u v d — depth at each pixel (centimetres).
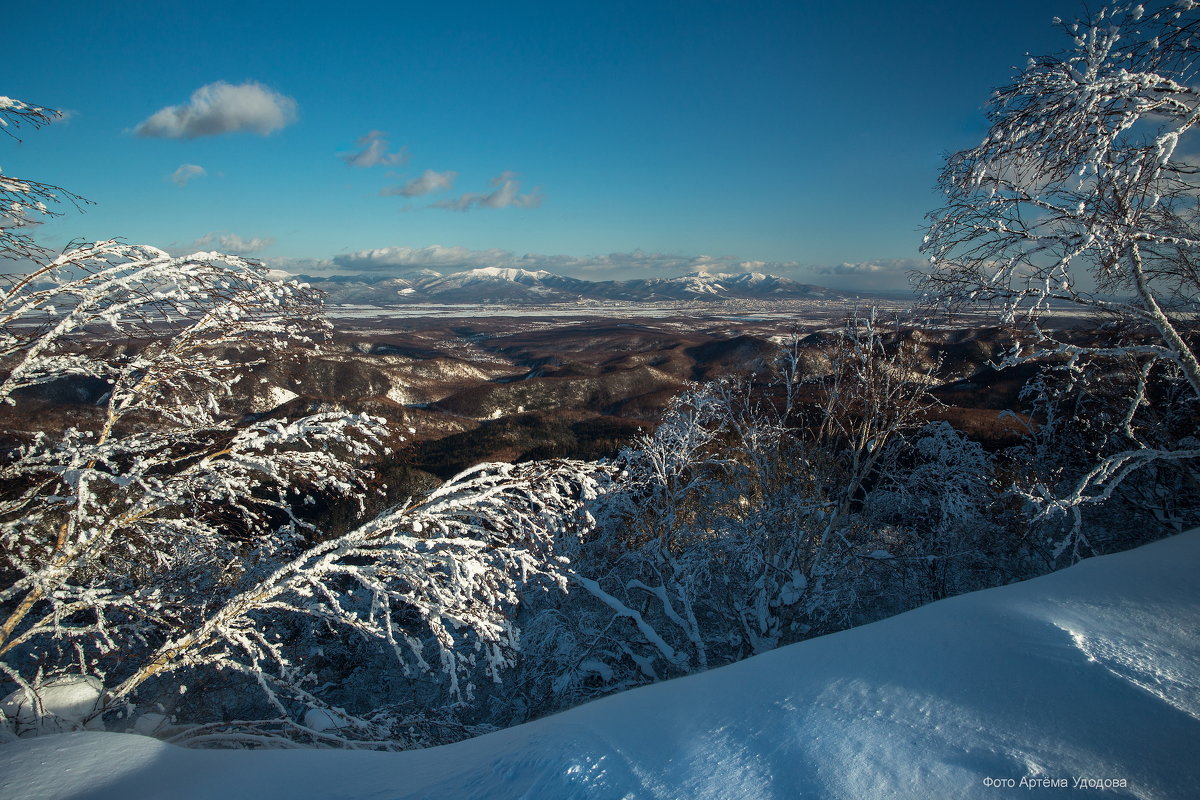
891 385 1022
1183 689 200
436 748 262
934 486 1062
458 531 543
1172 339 572
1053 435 1085
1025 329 649
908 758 182
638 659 898
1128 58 538
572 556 998
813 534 949
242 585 604
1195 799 154
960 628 261
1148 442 895
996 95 590
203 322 462
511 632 508
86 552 448
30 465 449
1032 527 852
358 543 473
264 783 224
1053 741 182
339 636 803
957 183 643
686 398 1122
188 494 485
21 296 414
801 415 1128
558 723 245
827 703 219
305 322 519
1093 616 255
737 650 979
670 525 1007
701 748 201
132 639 528
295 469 515
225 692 681
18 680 401
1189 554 311
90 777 235
